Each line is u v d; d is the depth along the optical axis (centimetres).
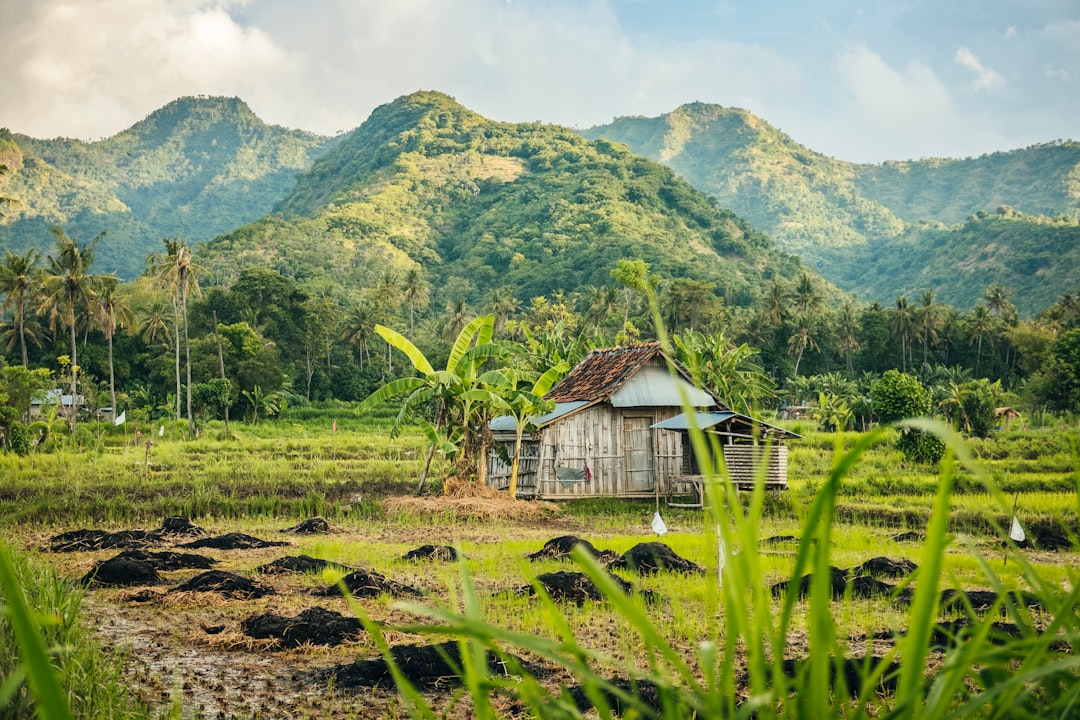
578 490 2884
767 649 825
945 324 11081
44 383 5978
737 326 10638
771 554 1578
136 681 802
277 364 8225
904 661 121
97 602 1184
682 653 873
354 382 9769
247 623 1016
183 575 1411
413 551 1627
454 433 2666
